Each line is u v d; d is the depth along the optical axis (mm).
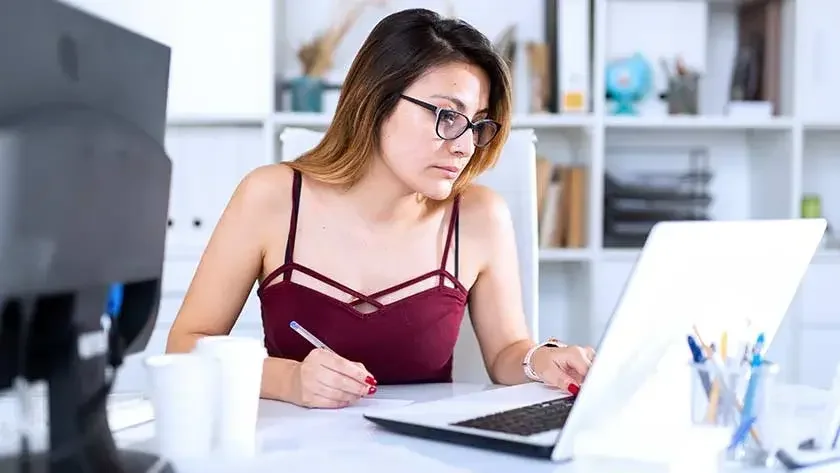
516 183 1850
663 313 912
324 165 1586
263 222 1571
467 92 1468
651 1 2955
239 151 2854
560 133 3189
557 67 2939
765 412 912
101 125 845
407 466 909
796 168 2918
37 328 829
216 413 978
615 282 2885
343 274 1570
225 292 1563
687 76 2959
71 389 861
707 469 856
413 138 1461
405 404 1267
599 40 2875
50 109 788
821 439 958
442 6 3121
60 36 813
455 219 1655
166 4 2828
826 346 2898
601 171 2891
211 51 2838
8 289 758
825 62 2906
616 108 2961
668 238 853
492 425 1020
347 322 1535
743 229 964
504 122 1566
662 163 3215
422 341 1569
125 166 881
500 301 1686
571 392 1246
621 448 873
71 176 801
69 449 859
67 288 815
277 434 1054
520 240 1842
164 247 984
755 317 1071
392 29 1491
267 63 2836
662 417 979
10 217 750
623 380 923
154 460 893
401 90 1472
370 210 1588
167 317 2799
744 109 2973
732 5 3143
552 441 931
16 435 859
